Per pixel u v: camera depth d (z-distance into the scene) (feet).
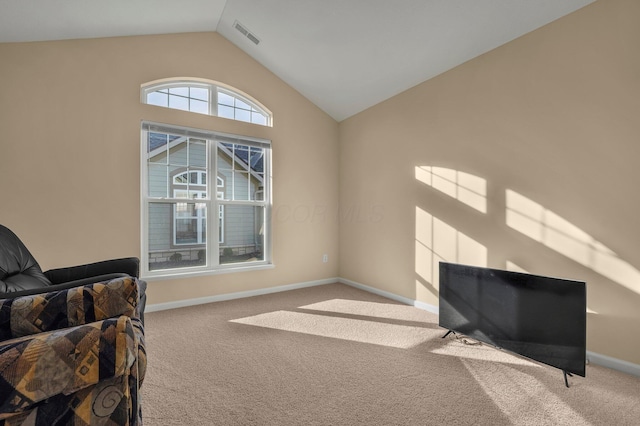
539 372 6.08
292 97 12.66
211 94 11.03
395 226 11.21
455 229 9.16
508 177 7.86
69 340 2.23
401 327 8.47
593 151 6.40
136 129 9.50
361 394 5.32
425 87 10.08
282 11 9.12
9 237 5.09
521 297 6.34
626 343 6.01
